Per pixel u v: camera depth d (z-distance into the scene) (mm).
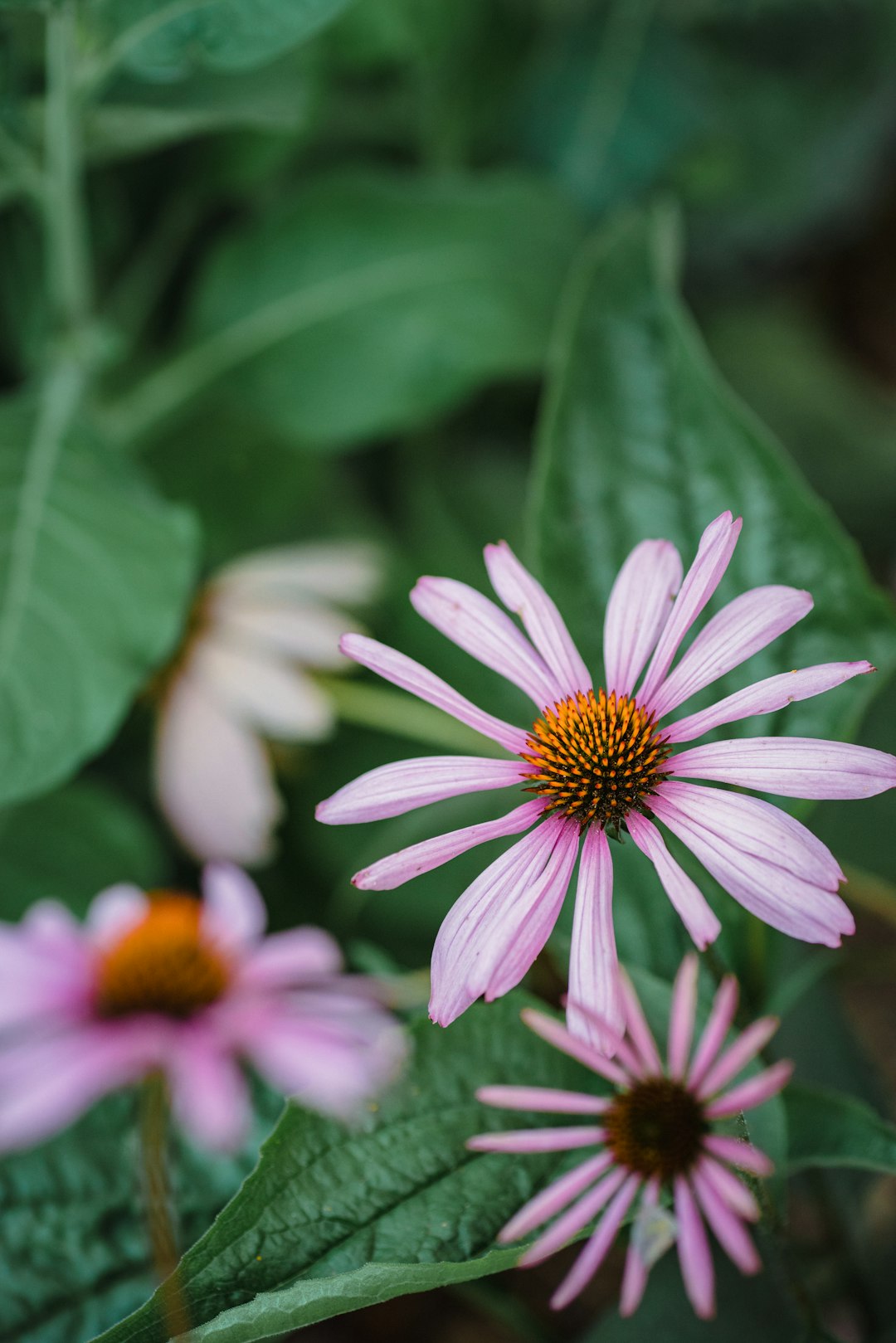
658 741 413
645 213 568
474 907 405
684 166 942
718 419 529
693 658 415
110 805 699
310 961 564
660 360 544
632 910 492
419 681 411
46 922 579
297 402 800
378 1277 409
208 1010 548
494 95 912
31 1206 515
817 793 395
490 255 801
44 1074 529
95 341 719
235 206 896
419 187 804
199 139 821
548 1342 545
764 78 948
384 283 796
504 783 417
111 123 651
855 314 1040
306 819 736
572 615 521
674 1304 505
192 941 560
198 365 805
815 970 495
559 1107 390
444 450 927
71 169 658
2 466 641
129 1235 512
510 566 432
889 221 1059
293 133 804
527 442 947
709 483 526
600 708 415
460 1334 620
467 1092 448
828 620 497
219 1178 520
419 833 664
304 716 678
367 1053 502
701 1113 389
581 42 935
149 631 607
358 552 745
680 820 404
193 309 818
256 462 837
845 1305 528
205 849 682
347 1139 439
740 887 390
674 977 479
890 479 936
